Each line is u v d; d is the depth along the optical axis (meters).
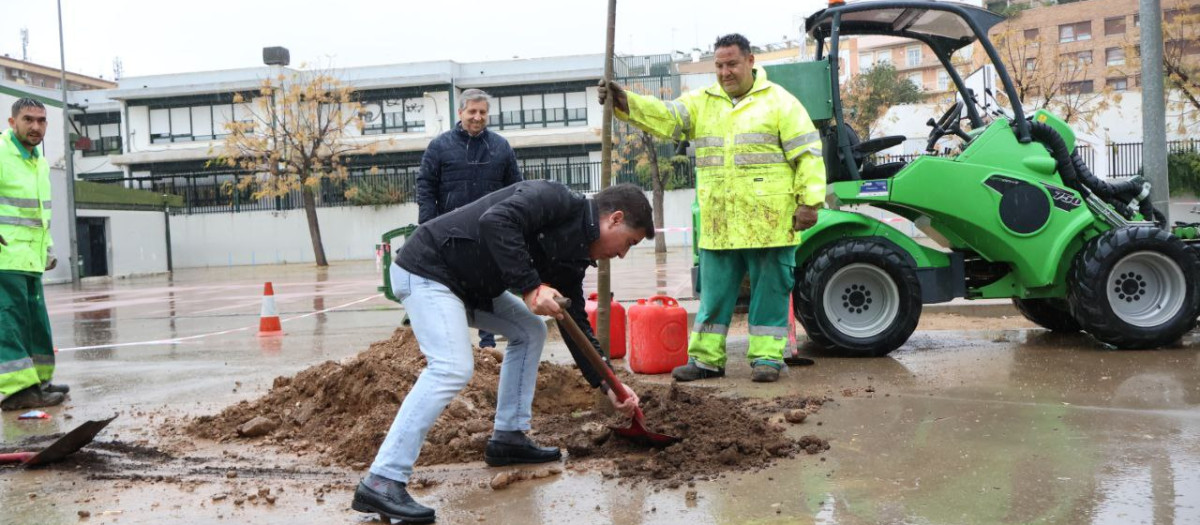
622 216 3.15
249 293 17.30
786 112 5.10
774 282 5.30
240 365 6.80
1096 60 47.78
